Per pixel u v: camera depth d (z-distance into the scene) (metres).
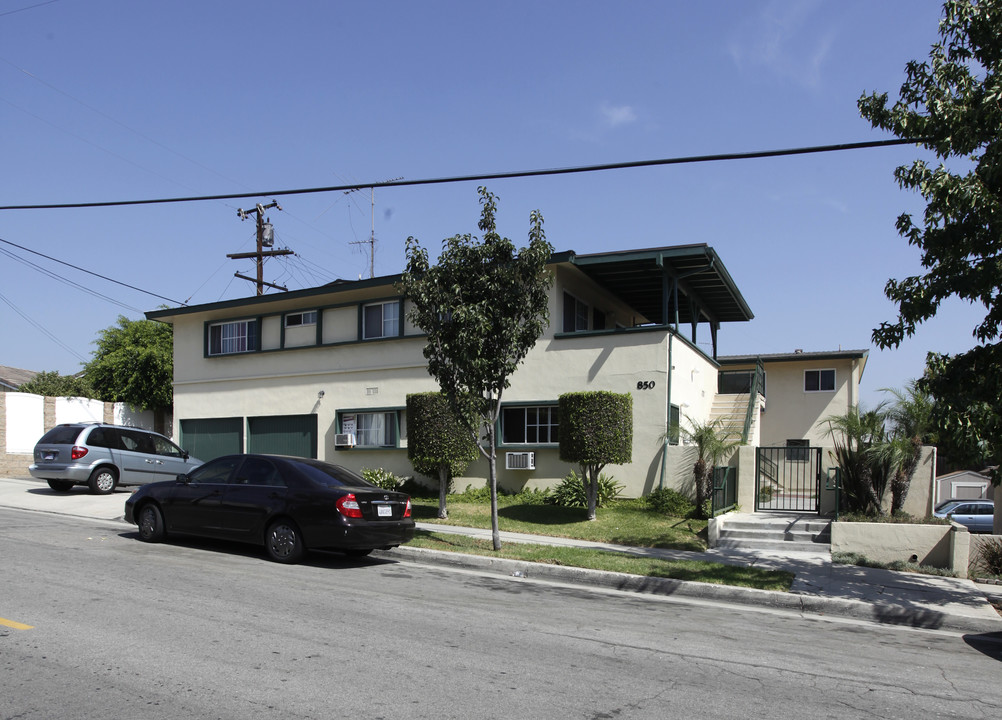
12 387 41.75
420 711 5.00
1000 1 9.38
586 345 18.16
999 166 8.70
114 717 4.73
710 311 24.47
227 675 5.57
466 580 10.27
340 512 10.54
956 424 9.20
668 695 5.57
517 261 12.02
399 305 20.94
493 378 12.20
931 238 9.72
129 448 19.30
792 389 27.55
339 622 7.27
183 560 10.49
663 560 11.59
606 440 15.21
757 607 9.52
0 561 9.81
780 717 5.21
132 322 32.47
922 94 10.23
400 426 20.67
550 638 7.08
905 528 12.19
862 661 6.87
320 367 22.23
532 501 17.77
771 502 17.22
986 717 5.39
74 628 6.68
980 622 8.61
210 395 24.53
